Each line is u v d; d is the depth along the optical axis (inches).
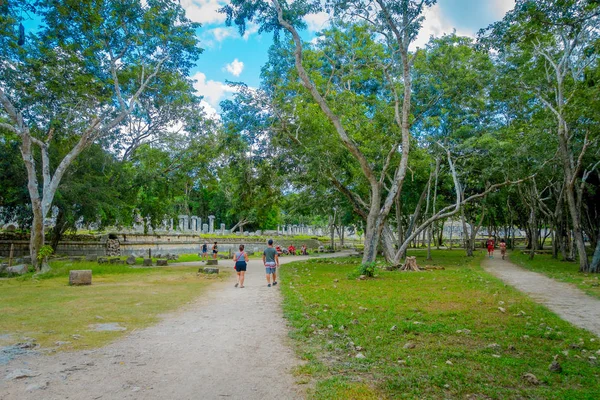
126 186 1050.1
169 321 299.4
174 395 159.2
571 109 596.1
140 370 188.5
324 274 690.2
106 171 1017.5
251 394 160.6
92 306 358.9
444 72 791.7
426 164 925.2
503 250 1140.5
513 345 228.7
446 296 415.5
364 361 200.2
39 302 379.2
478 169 967.0
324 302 374.9
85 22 629.6
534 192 1148.5
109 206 939.3
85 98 747.4
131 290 473.7
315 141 754.8
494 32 413.7
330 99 810.2
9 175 885.8
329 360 204.5
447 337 249.3
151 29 773.3
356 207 819.4
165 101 956.0
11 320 296.2
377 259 1165.1
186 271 753.0
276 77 871.1
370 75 830.5
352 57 821.2
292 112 791.7
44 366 192.7
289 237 2433.6
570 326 283.4
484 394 159.5
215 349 224.7
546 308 358.6
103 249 1224.2
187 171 1057.5
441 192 1248.8
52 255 941.2
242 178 863.7
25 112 791.1
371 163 865.5
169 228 1552.7
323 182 801.6
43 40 675.4
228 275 681.6
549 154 845.8
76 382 171.8
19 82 716.7
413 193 1141.7
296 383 172.6
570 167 767.1
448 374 179.5
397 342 236.2
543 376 179.9
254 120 790.5
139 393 160.7
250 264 992.9
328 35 810.8
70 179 909.8
